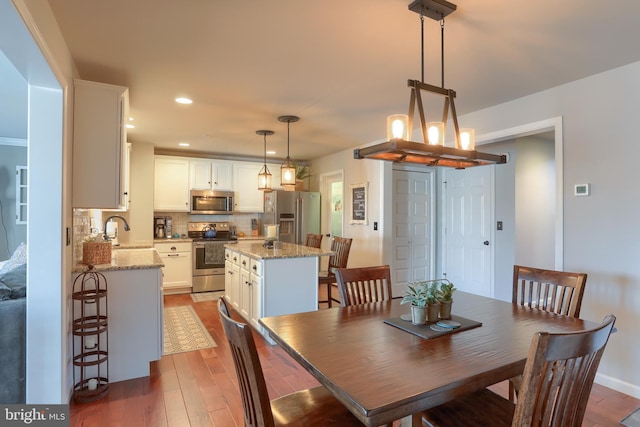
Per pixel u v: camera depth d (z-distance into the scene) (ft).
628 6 5.95
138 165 17.22
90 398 7.84
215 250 18.57
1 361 6.75
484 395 5.24
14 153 17.54
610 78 8.57
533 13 6.17
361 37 7.10
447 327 5.55
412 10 6.07
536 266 15.33
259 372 3.61
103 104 8.30
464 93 10.12
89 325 7.82
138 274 8.94
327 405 4.92
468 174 16.43
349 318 6.21
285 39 7.20
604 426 7.05
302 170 21.36
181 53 7.82
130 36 7.07
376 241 16.76
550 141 15.90
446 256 17.57
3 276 7.68
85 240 9.25
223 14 6.29
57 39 6.52
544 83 9.39
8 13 4.33
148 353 9.04
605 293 8.63
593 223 8.84
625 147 8.29
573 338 3.35
